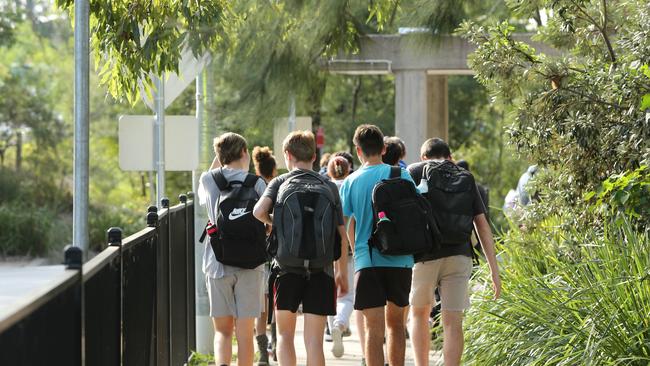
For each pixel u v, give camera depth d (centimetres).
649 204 2233
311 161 2259
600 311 2138
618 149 2433
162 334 2284
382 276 2305
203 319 3266
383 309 2308
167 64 2739
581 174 2598
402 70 5638
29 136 10262
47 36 10638
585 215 2605
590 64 2659
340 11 3188
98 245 8894
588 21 2758
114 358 1546
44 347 1047
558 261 2481
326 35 3219
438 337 2823
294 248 2145
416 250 2250
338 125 9469
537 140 2659
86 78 1892
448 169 2402
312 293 2202
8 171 9850
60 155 10281
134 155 3072
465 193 2366
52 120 10431
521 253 2700
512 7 2878
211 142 3394
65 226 8262
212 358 3144
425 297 2403
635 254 2212
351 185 2328
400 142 2822
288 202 2167
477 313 2556
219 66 3250
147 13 2716
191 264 3128
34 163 10088
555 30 2914
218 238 2295
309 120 5272
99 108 10988
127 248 1700
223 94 3994
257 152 2922
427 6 3241
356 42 3353
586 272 2322
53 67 10594
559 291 2339
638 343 2081
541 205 2706
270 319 2294
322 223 2159
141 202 10862
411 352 3155
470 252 2428
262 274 2369
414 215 2250
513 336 2339
